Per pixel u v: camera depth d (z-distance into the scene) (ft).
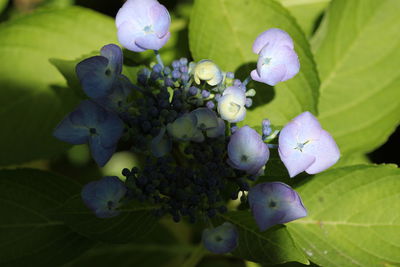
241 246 1.85
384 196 1.94
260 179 1.96
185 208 1.84
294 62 1.83
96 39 2.19
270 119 2.00
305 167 1.76
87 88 1.78
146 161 1.84
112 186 1.75
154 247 2.20
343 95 2.20
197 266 2.22
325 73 2.21
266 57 1.82
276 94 2.01
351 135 2.19
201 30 2.03
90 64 1.80
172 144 1.88
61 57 2.18
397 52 2.20
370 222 1.94
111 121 1.77
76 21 2.19
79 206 1.86
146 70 1.87
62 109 2.18
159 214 1.86
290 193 1.73
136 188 1.82
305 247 1.95
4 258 1.96
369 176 1.95
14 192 1.99
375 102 2.19
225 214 1.89
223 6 2.04
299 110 2.01
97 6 2.58
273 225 1.78
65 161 2.53
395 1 2.20
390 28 2.21
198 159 1.83
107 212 1.77
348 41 2.22
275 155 1.87
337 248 1.94
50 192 2.01
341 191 1.96
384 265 1.92
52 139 2.18
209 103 1.83
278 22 2.03
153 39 1.85
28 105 2.18
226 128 1.87
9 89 2.17
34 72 2.18
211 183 1.82
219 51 2.03
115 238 1.87
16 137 2.17
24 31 2.18
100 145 1.77
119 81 1.83
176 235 2.30
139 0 1.85
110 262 2.17
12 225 1.98
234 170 1.83
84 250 1.97
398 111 2.17
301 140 1.77
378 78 2.20
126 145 1.93
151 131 1.82
